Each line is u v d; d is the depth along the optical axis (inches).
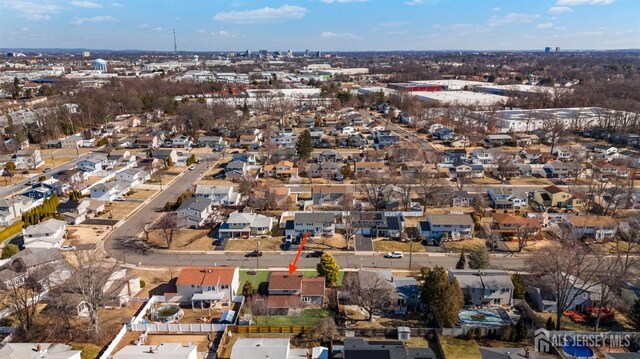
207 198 3065.9
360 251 2484.0
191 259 2393.0
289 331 1758.1
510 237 2603.3
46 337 1723.7
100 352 1641.2
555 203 3068.4
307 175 3818.9
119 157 4119.1
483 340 1702.8
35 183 3575.3
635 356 1465.3
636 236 2498.8
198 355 1630.2
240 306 1921.8
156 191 3494.1
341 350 1606.8
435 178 3570.4
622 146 4667.8
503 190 3191.4
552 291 1932.8
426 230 2635.3
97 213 3014.3
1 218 2802.7
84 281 1781.5
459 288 1791.3
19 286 2017.7
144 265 2325.3
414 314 1904.5
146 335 1738.4
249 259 2395.4
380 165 3833.7
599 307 1764.3
